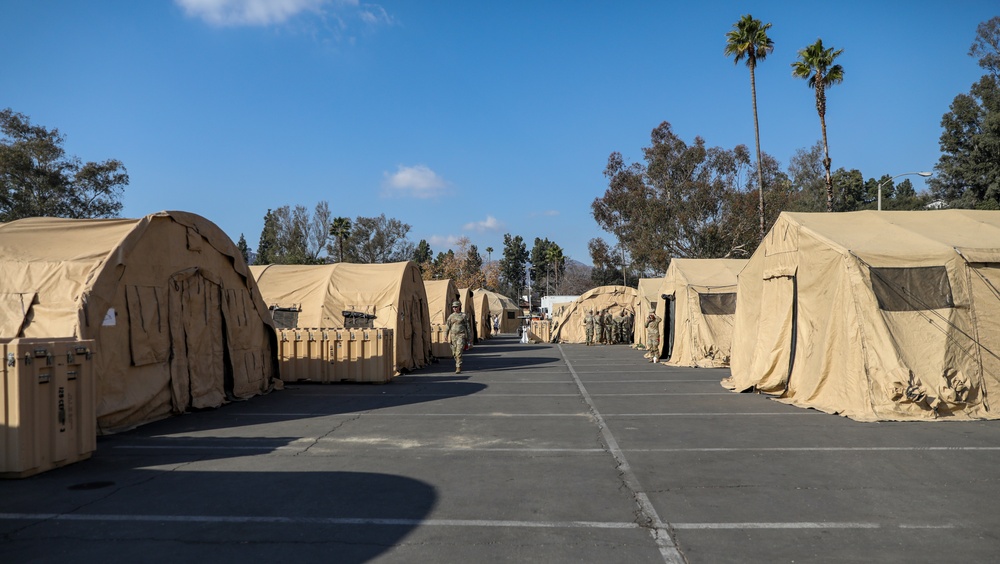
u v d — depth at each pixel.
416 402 12.89
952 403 10.34
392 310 19.77
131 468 7.40
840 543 4.94
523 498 6.14
